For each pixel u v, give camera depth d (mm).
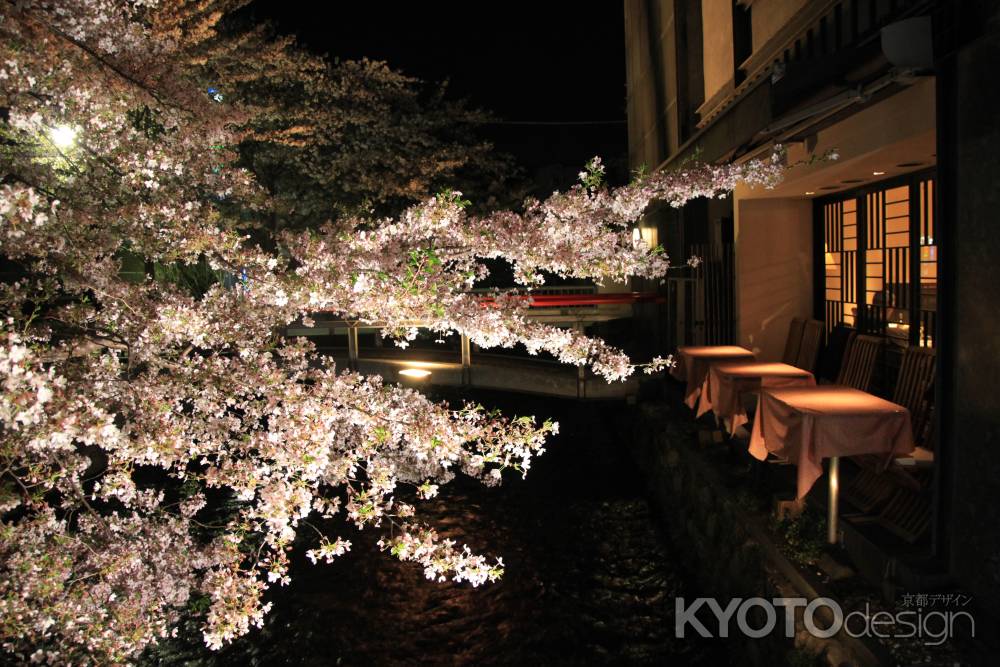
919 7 4668
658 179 3588
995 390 3805
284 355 3369
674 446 8844
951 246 4176
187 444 3178
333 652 6551
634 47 17391
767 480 6547
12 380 2080
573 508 9633
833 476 5039
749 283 9758
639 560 8047
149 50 3459
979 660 3656
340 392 3191
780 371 7133
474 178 20156
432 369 14680
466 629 6863
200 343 3205
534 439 3139
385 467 3174
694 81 12219
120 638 3301
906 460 5074
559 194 3471
